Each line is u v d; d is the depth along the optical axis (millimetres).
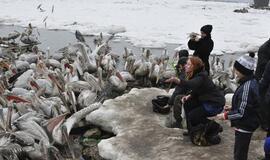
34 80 7789
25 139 5832
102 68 9938
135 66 9391
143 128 6254
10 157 5516
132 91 7773
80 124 6820
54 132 6137
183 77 6023
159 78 9156
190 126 5727
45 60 9844
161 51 14391
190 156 5355
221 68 9828
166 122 6629
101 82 8203
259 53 5957
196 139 5625
